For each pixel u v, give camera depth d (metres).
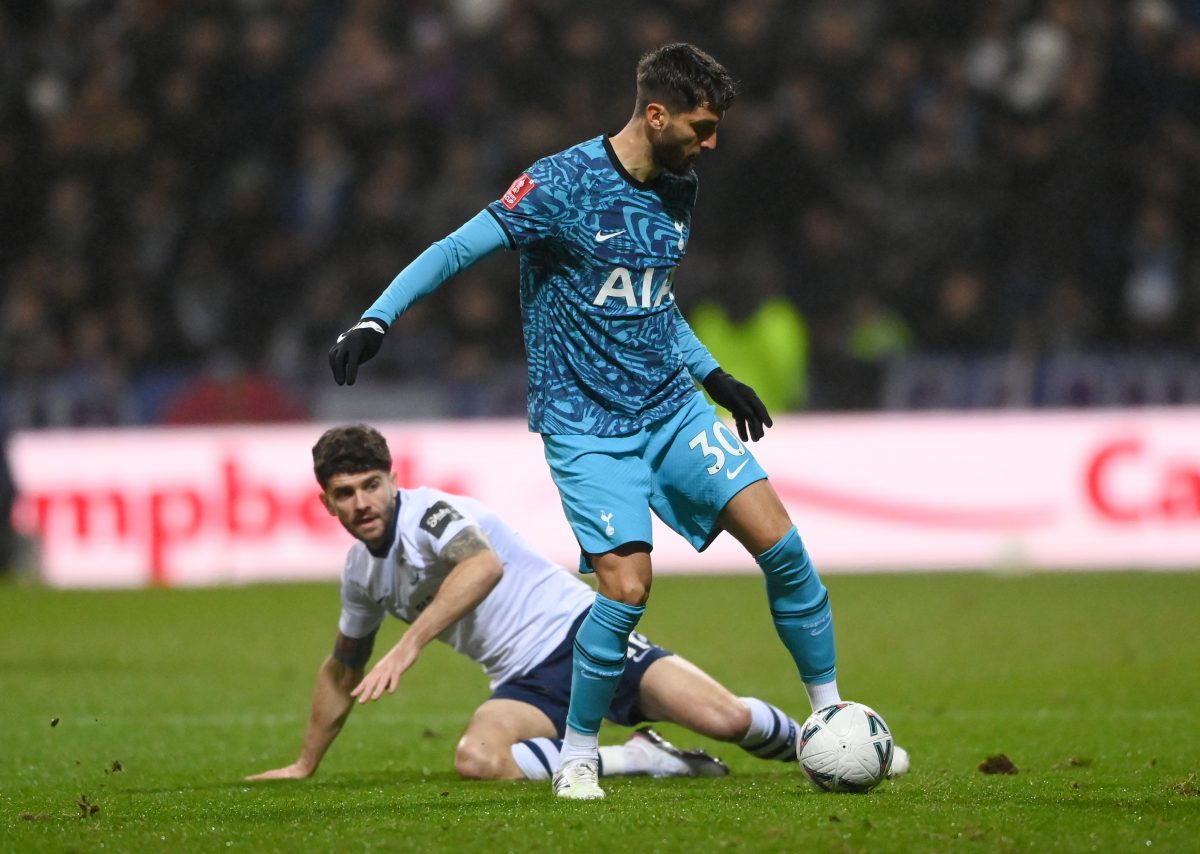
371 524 19.31
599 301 17.48
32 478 53.75
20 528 54.31
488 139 61.94
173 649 37.56
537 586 20.95
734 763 21.77
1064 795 17.31
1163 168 59.88
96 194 63.75
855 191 58.81
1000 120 60.44
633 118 17.56
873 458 53.53
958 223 58.75
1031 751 21.91
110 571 53.31
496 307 58.78
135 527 53.31
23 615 44.97
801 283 58.09
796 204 58.06
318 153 62.44
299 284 61.19
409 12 65.62
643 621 41.56
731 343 56.25
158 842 15.13
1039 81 60.50
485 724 20.33
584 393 17.61
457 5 65.31
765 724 20.11
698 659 34.47
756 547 17.77
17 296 62.69
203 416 56.59
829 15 60.59
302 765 20.67
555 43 62.44
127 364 60.62
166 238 62.69
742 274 57.09
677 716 20.06
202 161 63.72
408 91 62.75
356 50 63.16
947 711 26.42
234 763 22.47
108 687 31.25
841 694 28.94
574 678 17.83
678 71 17.09
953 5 62.66
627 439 17.56
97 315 62.34
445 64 63.22
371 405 56.22
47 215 64.69
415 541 19.34
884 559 53.41
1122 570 51.75
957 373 56.22
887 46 61.84
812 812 15.98
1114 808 16.09
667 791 18.16
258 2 66.75
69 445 53.62
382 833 15.28
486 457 52.81
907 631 38.31
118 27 68.50
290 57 64.62
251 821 16.34
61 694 30.23
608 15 62.34
